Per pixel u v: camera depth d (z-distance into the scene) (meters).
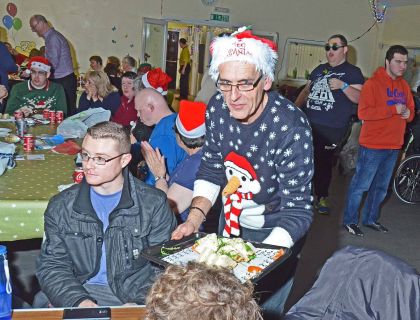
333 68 4.44
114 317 1.24
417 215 4.94
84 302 1.55
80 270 1.70
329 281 1.33
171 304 0.72
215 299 0.72
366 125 3.97
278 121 1.64
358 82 4.38
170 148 2.61
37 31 5.97
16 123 3.44
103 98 4.70
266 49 1.53
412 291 1.21
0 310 1.18
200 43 10.48
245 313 0.73
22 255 3.20
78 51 7.98
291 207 1.69
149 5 8.19
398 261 1.27
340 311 1.29
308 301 1.34
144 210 1.69
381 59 8.76
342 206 4.94
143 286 1.72
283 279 1.96
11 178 2.34
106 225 1.68
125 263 1.69
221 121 1.79
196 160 2.29
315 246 3.80
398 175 5.34
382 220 4.67
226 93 1.55
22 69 6.84
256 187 1.80
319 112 4.45
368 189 4.12
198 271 0.77
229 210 1.87
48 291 1.62
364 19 8.77
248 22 8.73
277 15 8.73
